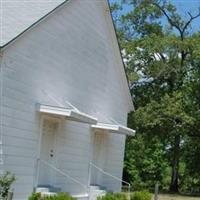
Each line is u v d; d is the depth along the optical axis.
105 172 24.19
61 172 19.06
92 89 22.31
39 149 18.03
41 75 17.94
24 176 17.19
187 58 45.22
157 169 54.31
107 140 24.62
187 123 42.69
